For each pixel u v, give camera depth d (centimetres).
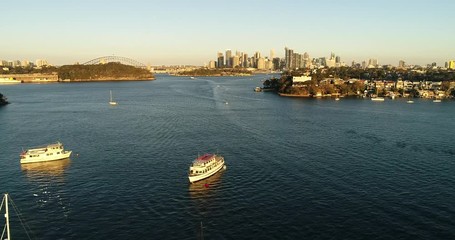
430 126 19075
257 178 10638
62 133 17112
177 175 10975
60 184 10388
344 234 7456
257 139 15600
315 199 9125
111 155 13162
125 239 7375
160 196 9425
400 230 7600
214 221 8056
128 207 8794
